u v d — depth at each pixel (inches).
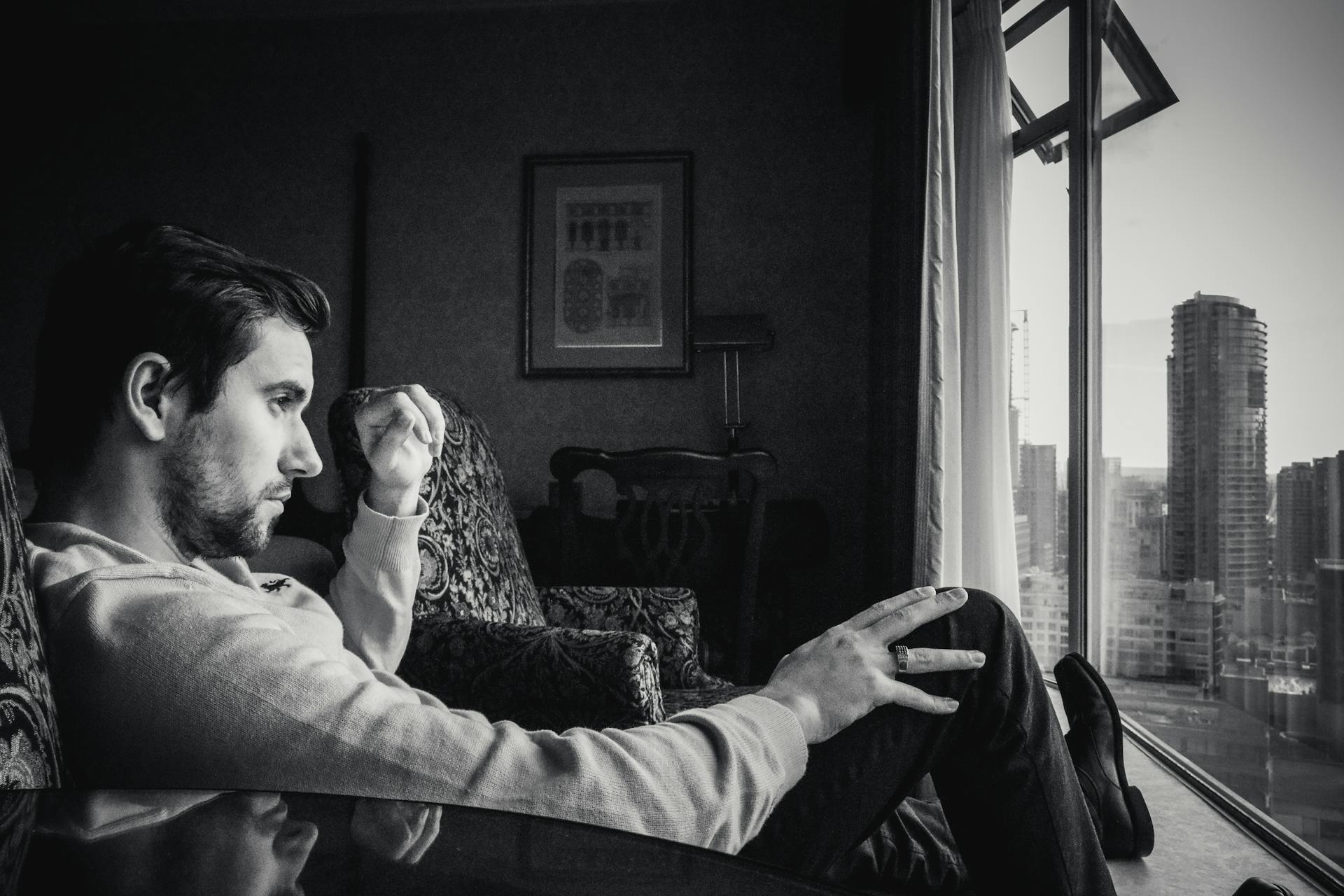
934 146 108.4
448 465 72.3
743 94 172.1
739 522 113.3
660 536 98.7
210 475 28.2
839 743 32.3
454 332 175.5
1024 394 144.3
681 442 171.5
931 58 108.7
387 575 42.7
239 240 179.2
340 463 59.1
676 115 173.3
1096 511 121.0
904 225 115.1
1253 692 82.7
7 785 17.5
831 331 169.5
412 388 44.3
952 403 111.2
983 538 129.5
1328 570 71.8
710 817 24.8
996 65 131.7
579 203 173.9
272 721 22.3
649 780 24.3
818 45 170.9
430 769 22.6
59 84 182.2
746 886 16.1
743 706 28.3
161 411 27.5
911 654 33.1
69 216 181.0
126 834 15.6
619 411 172.6
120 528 27.6
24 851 14.6
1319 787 72.2
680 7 173.5
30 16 180.1
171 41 181.0
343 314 177.2
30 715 18.7
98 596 23.5
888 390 128.4
